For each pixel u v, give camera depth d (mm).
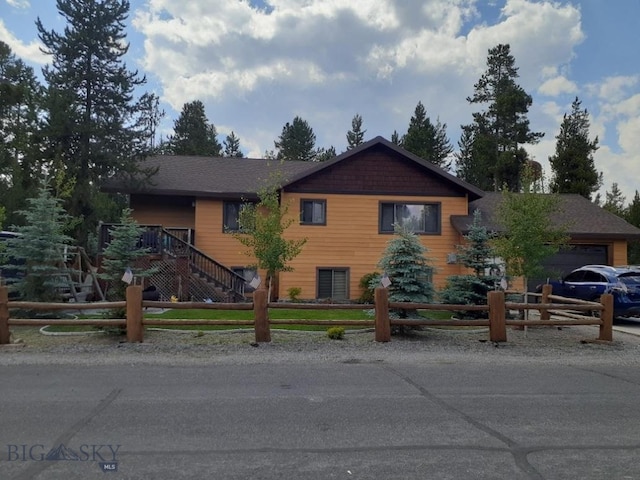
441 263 19516
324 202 19422
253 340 10141
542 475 3967
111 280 13430
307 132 55406
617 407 5938
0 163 25094
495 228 18531
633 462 4254
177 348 9289
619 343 10734
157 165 22188
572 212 21656
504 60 44219
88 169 21562
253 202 19797
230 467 4039
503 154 39000
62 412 5422
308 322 10227
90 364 8008
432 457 4305
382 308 10242
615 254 20078
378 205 19578
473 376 7555
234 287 16906
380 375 7512
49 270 11930
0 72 32406
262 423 5152
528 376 7621
